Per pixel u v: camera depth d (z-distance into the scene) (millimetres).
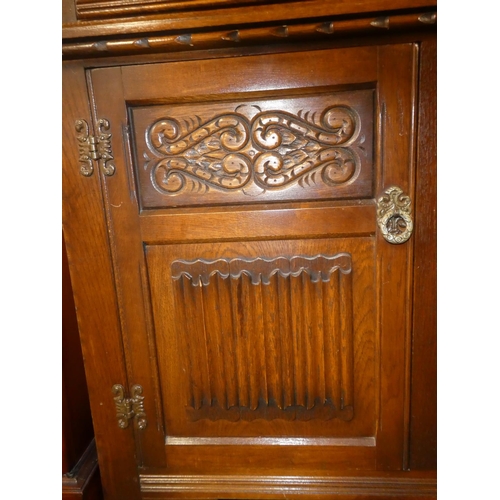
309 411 858
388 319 802
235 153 780
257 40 708
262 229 792
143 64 751
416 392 827
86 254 829
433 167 742
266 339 831
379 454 859
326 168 770
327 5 671
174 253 823
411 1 659
